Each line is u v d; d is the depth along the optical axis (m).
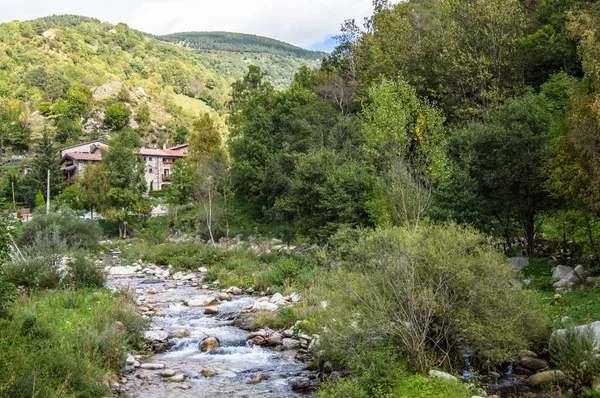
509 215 23.73
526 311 12.28
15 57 176.12
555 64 37.25
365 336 11.38
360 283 12.13
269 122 53.44
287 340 15.45
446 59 39.44
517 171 21.55
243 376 12.73
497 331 11.52
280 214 42.72
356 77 51.84
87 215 68.38
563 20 37.28
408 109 23.64
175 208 57.56
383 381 10.47
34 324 13.05
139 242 49.50
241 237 45.62
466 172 22.95
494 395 10.58
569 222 20.34
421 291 11.70
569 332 11.16
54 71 165.00
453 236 12.52
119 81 177.00
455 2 40.53
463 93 38.84
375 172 28.33
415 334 11.47
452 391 10.14
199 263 34.44
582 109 16.66
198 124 68.88
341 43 58.00
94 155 91.56
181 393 11.48
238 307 20.77
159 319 18.89
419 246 12.16
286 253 33.19
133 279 30.08
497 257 12.59
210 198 46.69
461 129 28.28
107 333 13.44
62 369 10.47
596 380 10.27
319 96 55.34
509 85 35.94
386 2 54.47
